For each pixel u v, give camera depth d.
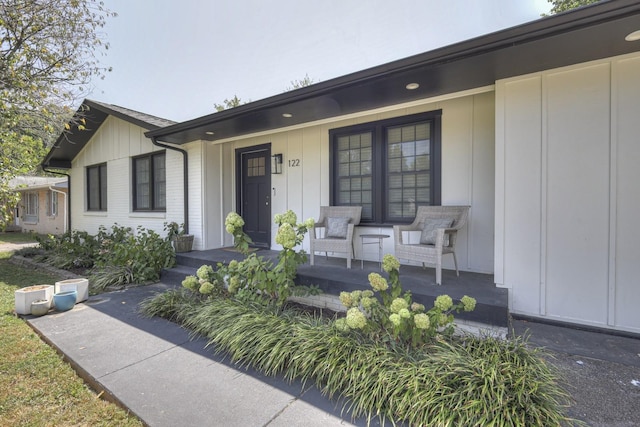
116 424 1.92
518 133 3.26
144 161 7.45
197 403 2.07
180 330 3.28
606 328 2.93
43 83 4.89
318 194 5.43
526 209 3.23
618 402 1.98
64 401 2.15
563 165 3.08
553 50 2.73
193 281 3.76
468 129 4.12
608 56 2.85
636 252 2.82
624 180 2.85
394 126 4.67
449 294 3.08
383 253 4.73
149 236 6.16
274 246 6.02
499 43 2.65
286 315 3.00
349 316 2.31
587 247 3.00
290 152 5.75
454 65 3.02
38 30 4.71
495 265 3.36
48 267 6.38
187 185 6.34
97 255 6.55
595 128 2.95
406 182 4.60
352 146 5.08
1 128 4.62
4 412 2.03
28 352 2.83
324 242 4.34
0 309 3.93
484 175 4.03
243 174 6.55
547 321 3.16
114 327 3.36
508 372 1.93
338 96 3.88
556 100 3.09
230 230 3.57
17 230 16.47
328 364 2.22
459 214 3.84
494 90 3.60
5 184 5.32
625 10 2.19
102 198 8.71
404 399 1.86
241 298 3.37
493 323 2.77
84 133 8.41
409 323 2.31
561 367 2.37
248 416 1.94
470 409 1.74
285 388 2.24
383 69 3.22
